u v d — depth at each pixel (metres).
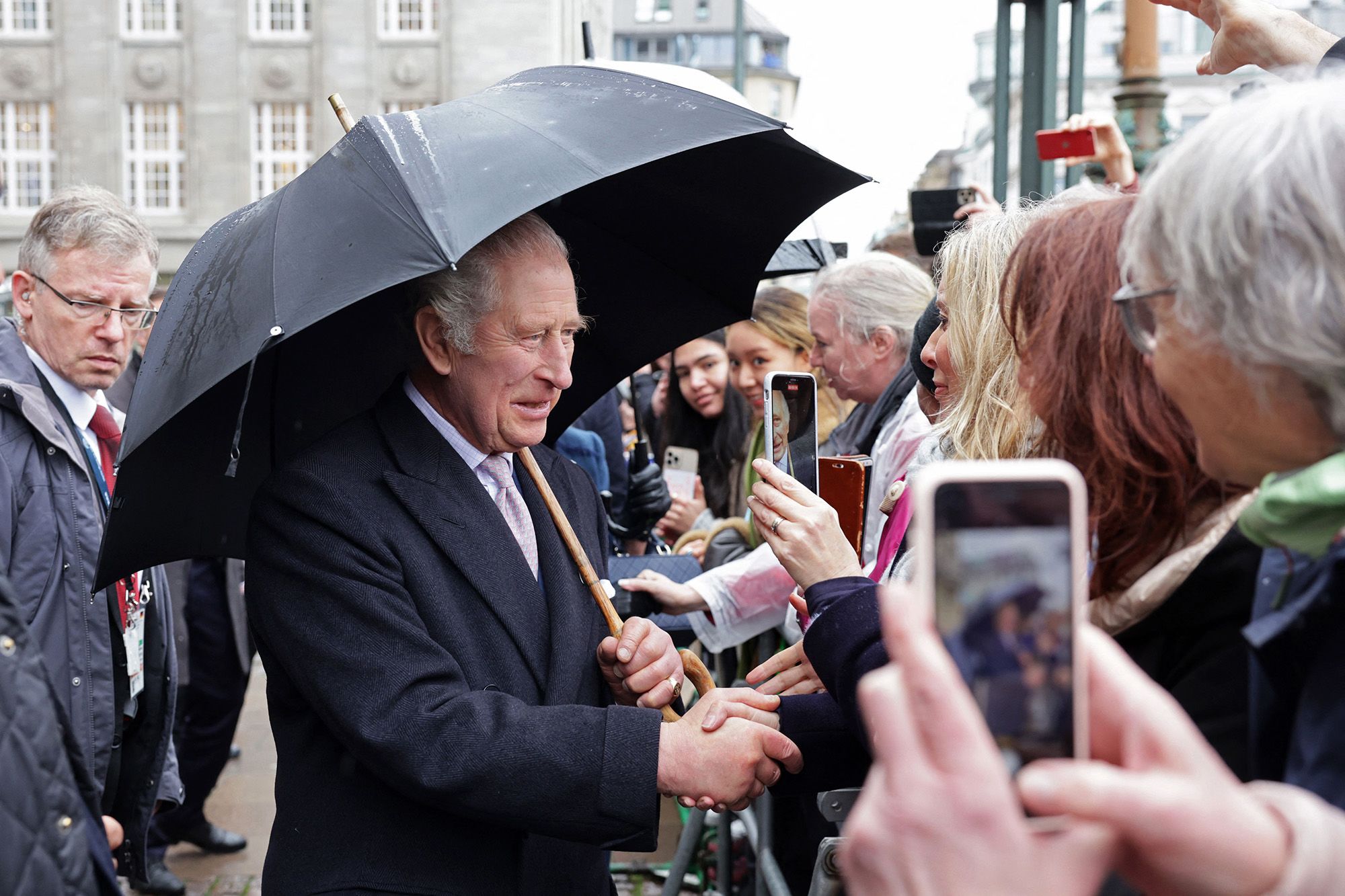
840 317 3.29
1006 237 1.86
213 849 4.60
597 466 4.75
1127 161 3.31
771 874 2.74
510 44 25.92
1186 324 0.93
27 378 2.75
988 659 0.76
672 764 1.74
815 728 1.93
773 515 1.86
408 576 1.82
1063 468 0.78
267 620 1.82
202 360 1.75
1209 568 1.14
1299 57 1.78
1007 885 0.67
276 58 26.23
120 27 26.34
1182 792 0.70
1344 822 0.74
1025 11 4.39
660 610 2.88
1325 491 0.86
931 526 0.76
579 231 2.42
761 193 2.28
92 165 26.44
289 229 1.81
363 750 1.71
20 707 1.38
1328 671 0.92
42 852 1.37
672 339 2.53
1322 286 0.85
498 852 1.83
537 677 1.89
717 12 50.16
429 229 1.68
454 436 1.97
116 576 2.14
